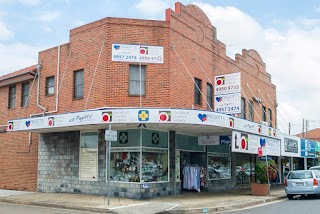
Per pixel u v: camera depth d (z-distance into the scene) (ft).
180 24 66.18
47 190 68.23
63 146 67.00
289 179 65.16
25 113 75.20
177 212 45.68
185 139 68.44
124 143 59.11
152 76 61.41
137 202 52.44
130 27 61.87
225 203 52.85
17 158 76.69
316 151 116.98
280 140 84.99
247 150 65.98
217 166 77.10
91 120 54.44
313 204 55.21
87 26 64.49
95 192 61.26
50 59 70.95
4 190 74.38
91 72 62.80
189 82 67.36
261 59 103.50
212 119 56.29
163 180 60.95
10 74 82.79
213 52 76.89
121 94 60.13
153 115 52.70
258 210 48.52
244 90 90.58
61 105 67.26
